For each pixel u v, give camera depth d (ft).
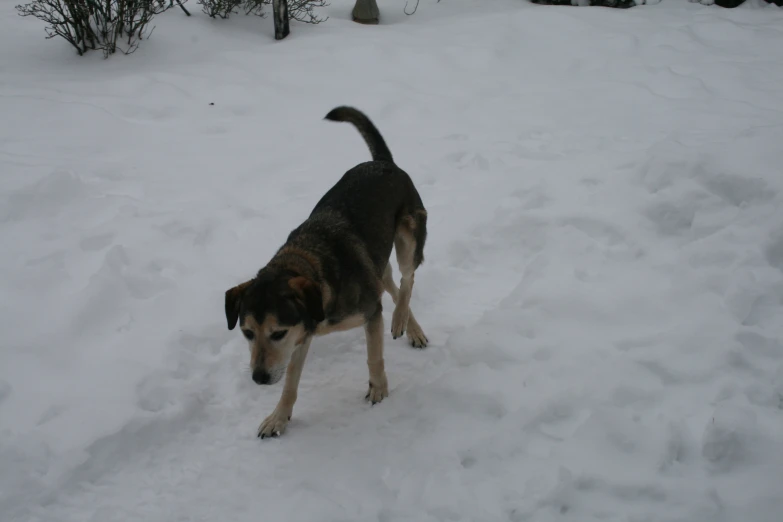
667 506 6.66
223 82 15.94
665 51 17.56
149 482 7.45
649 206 9.68
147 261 9.65
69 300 8.86
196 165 12.37
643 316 8.34
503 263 10.25
